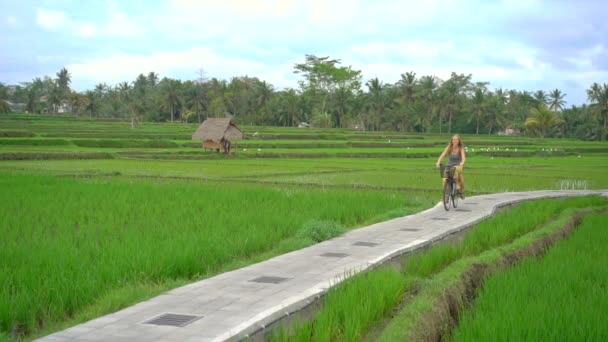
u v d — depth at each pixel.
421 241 10.70
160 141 64.81
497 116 119.12
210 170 37.84
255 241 10.32
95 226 11.47
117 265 7.80
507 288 7.14
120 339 5.11
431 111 115.62
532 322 5.75
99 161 46.41
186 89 119.94
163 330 5.37
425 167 42.59
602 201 19.73
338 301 6.10
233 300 6.43
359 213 15.53
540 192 24.02
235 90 119.25
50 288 6.54
